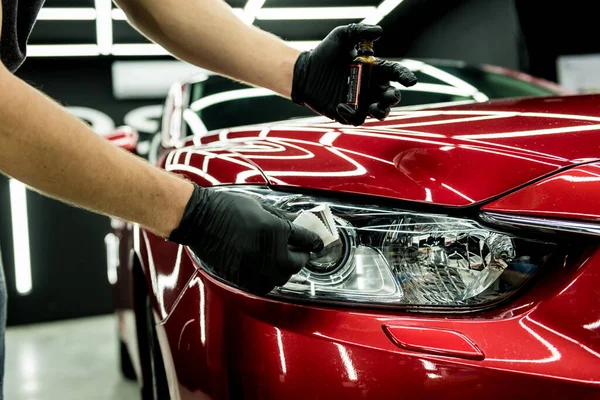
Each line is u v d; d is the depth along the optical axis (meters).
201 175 0.85
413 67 1.83
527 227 0.67
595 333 0.64
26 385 2.36
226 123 1.53
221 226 0.59
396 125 0.92
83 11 4.66
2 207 4.42
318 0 5.10
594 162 0.72
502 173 0.72
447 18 6.16
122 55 5.51
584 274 0.65
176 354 0.77
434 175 0.74
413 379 0.62
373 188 0.73
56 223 4.55
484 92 1.71
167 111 1.65
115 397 2.13
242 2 4.97
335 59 0.84
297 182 0.75
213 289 0.73
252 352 0.67
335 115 0.86
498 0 5.44
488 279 0.68
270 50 0.88
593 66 5.20
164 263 0.89
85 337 3.25
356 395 0.62
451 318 0.67
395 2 5.38
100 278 4.64
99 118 5.30
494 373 0.62
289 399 0.64
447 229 0.69
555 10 5.31
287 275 0.61
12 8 0.59
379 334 0.65
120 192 0.53
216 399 0.70
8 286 4.42
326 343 0.65
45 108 0.49
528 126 0.85
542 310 0.66
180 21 0.85
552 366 0.62
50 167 0.49
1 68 0.47
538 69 5.42
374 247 0.70
